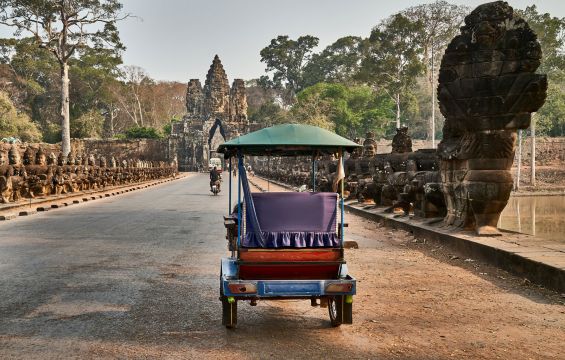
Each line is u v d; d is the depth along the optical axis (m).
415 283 8.40
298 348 5.38
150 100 130.75
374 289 7.99
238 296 5.79
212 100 114.62
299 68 140.75
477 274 9.09
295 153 7.70
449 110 11.61
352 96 99.19
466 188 11.62
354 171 26.02
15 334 5.78
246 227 5.82
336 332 5.92
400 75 77.00
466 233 11.69
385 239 13.64
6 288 7.98
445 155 12.23
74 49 59.31
